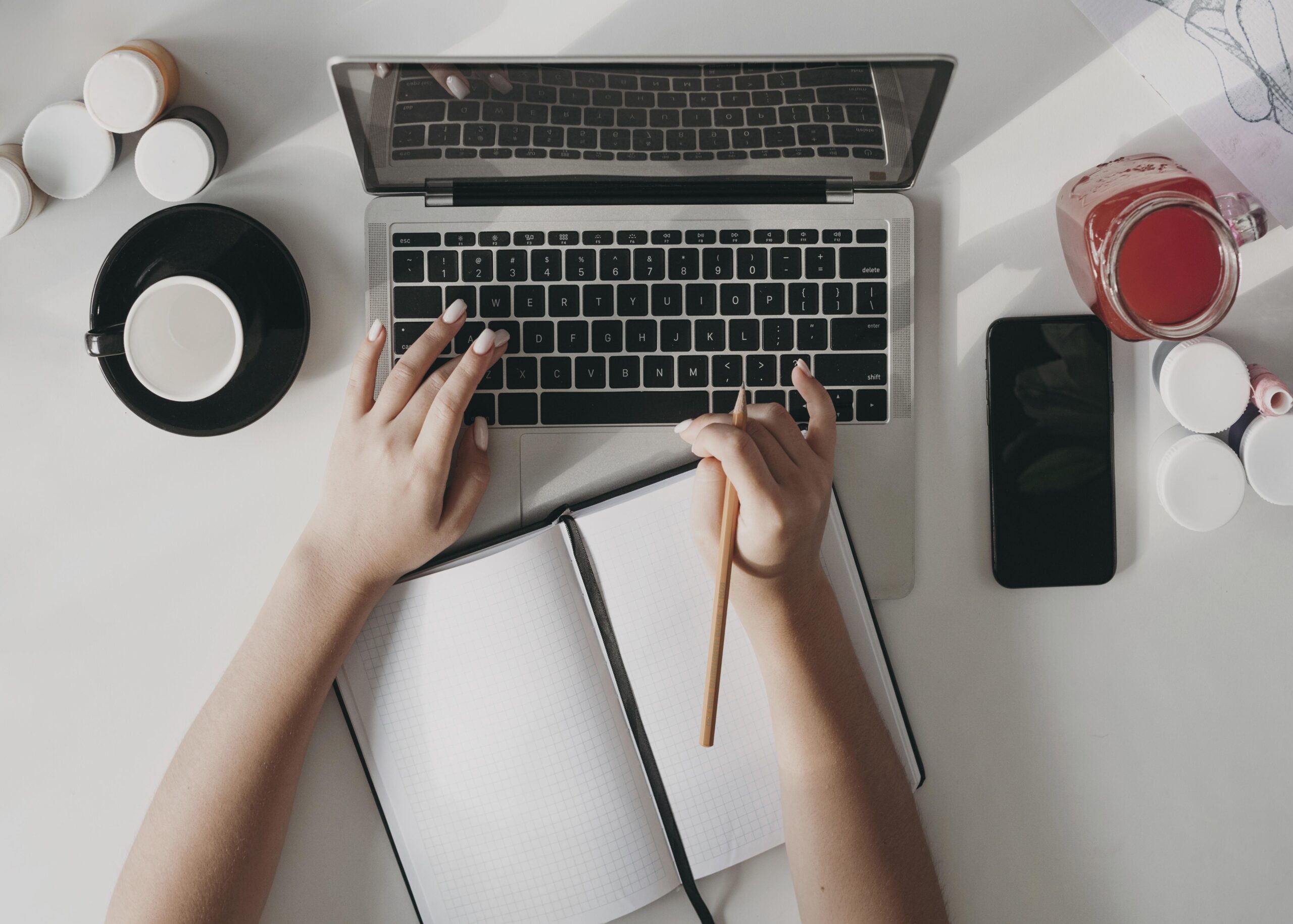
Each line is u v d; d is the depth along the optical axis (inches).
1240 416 25.9
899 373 26.2
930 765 27.2
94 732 26.5
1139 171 24.8
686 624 25.9
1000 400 26.5
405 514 24.2
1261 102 25.9
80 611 26.5
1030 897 27.3
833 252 26.0
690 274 26.0
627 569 25.7
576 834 25.8
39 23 25.5
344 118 26.0
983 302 26.9
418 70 20.2
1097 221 24.0
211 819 23.3
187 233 25.2
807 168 24.9
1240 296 27.0
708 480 23.8
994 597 27.2
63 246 26.0
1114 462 26.9
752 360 26.2
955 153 26.7
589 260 25.9
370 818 26.5
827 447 24.3
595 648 25.7
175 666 26.6
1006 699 27.2
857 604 26.1
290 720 24.0
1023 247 26.8
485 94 21.3
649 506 25.6
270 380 25.5
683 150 23.8
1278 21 25.4
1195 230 23.2
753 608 23.6
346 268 26.3
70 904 26.5
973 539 27.1
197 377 24.6
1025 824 27.2
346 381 26.5
